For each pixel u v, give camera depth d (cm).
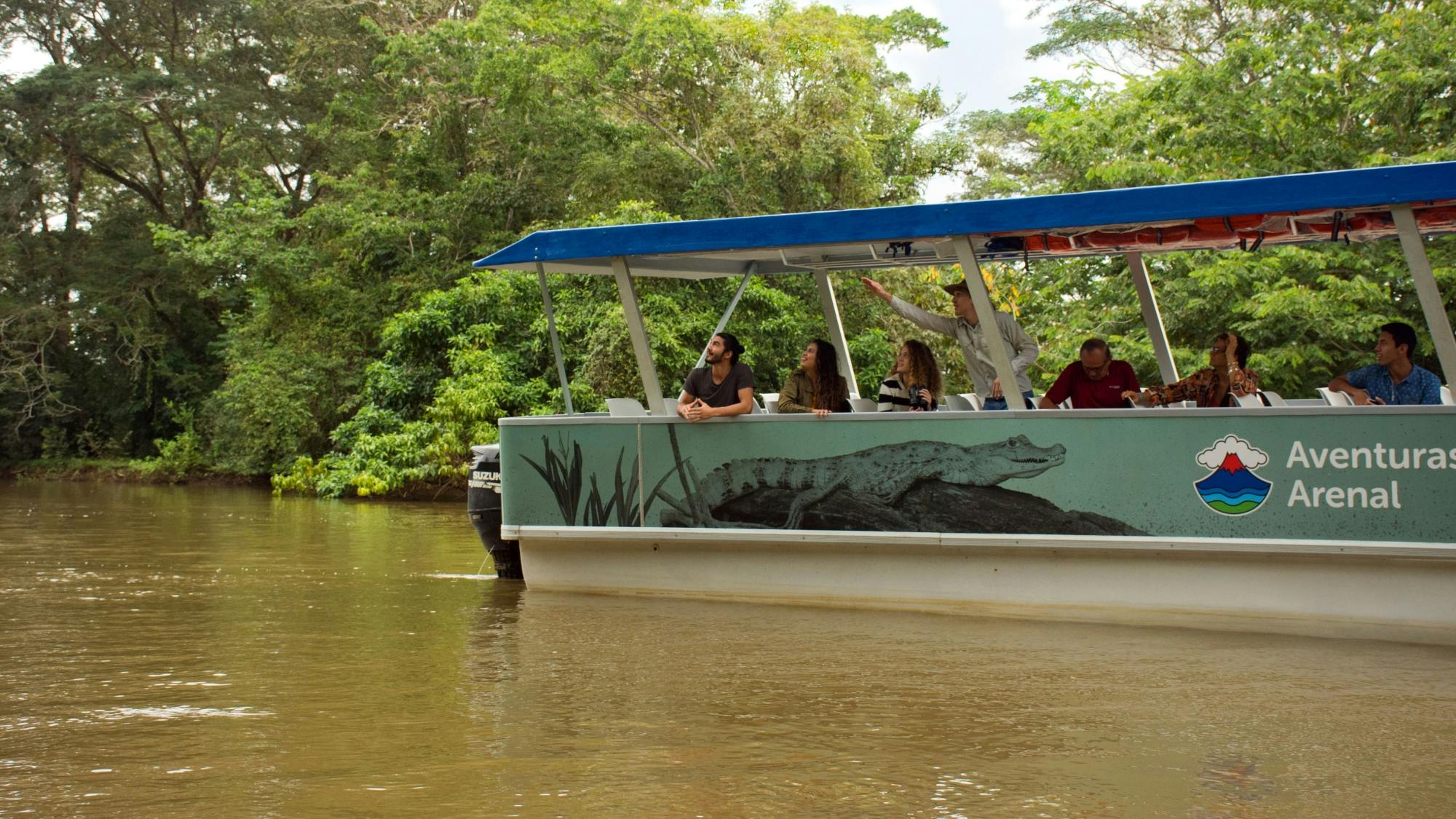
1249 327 1450
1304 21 1692
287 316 2808
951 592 730
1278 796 385
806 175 2428
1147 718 481
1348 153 1588
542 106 2730
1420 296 642
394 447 2080
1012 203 697
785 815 362
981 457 714
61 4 3444
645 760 420
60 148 3488
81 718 476
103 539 1254
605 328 1944
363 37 3200
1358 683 543
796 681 543
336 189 2978
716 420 771
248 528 1409
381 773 404
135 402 3503
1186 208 663
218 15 3406
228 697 512
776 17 2548
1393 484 638
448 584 875
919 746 439
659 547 798
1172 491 677
